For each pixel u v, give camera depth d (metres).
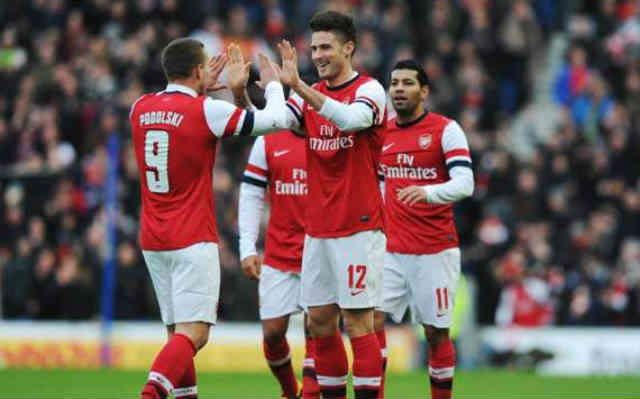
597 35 68.06
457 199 28.16
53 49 63.06
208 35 60.72
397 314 29.47
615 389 38.56
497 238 53.56
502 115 64.06
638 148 58.66
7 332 50.06
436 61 63.53
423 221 29.03
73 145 58.16
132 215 53.72
